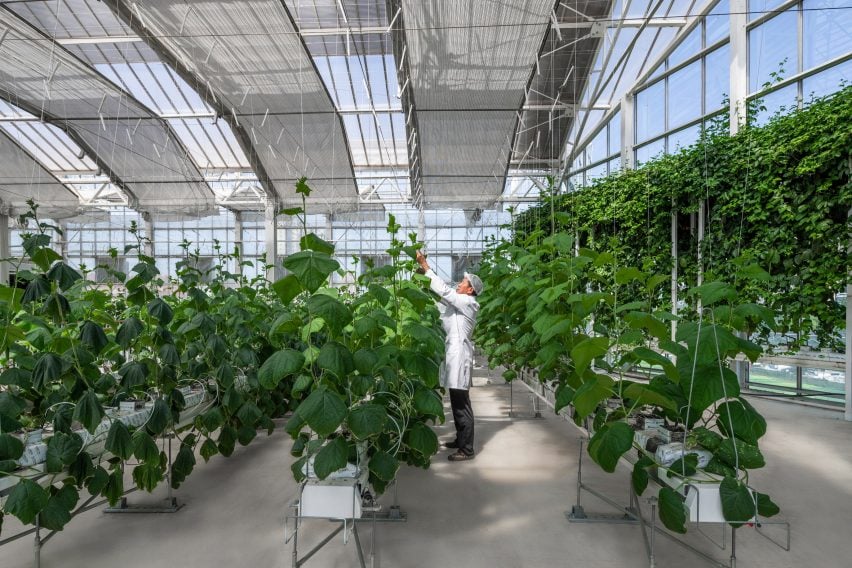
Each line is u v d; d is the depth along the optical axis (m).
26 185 15.50
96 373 2.68
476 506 3.15
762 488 3.47
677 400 2.18
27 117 12.59
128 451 2.43
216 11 8.26
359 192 16.64
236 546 2.63
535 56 9.05
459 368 4.11
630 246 7.80
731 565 2.12
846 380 5.55
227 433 3.74
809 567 2.44
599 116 11.55
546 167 14.66
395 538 2.72
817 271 5.43
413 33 8.59
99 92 11.51
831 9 6.09
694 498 1.99
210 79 10.66
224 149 15.21
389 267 2.76
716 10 7.81
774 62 6.87
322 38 10.35
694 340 2.05
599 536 2.75
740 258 2.47
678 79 8.80
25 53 9.77
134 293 2.95
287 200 16.56
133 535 2.77
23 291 2.36
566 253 3.41
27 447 2.26
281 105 11.82
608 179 8.32
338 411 1.98
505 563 2.47
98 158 14.63
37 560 2.31
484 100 10.67
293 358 2.11
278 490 3.44
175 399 3.14
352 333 2.69
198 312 3.65
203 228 18.67
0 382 2.30
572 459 4.10
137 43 10.46
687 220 7.26
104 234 18.31
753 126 6.19
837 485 3.53
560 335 3.11
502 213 17.70
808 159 5.39
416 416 2.85
